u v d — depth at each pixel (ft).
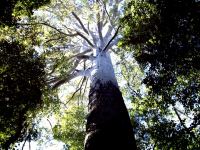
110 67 40.96
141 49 30.48
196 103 28.99
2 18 24.52
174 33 26.76
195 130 30.45
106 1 41.39
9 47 31.86
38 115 41.47
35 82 32.71
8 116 30.48
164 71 28.35
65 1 42.47
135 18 29.40
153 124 35.37
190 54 26.99
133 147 28.71
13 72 31.53
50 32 42.55
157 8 26.81
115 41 46.06
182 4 25.49
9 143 32.63
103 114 31.50
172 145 30.25
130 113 41.22
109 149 27.50
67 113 47.55
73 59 46.85
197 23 25.49
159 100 32.07
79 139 44.32
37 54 34.96
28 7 25.88
